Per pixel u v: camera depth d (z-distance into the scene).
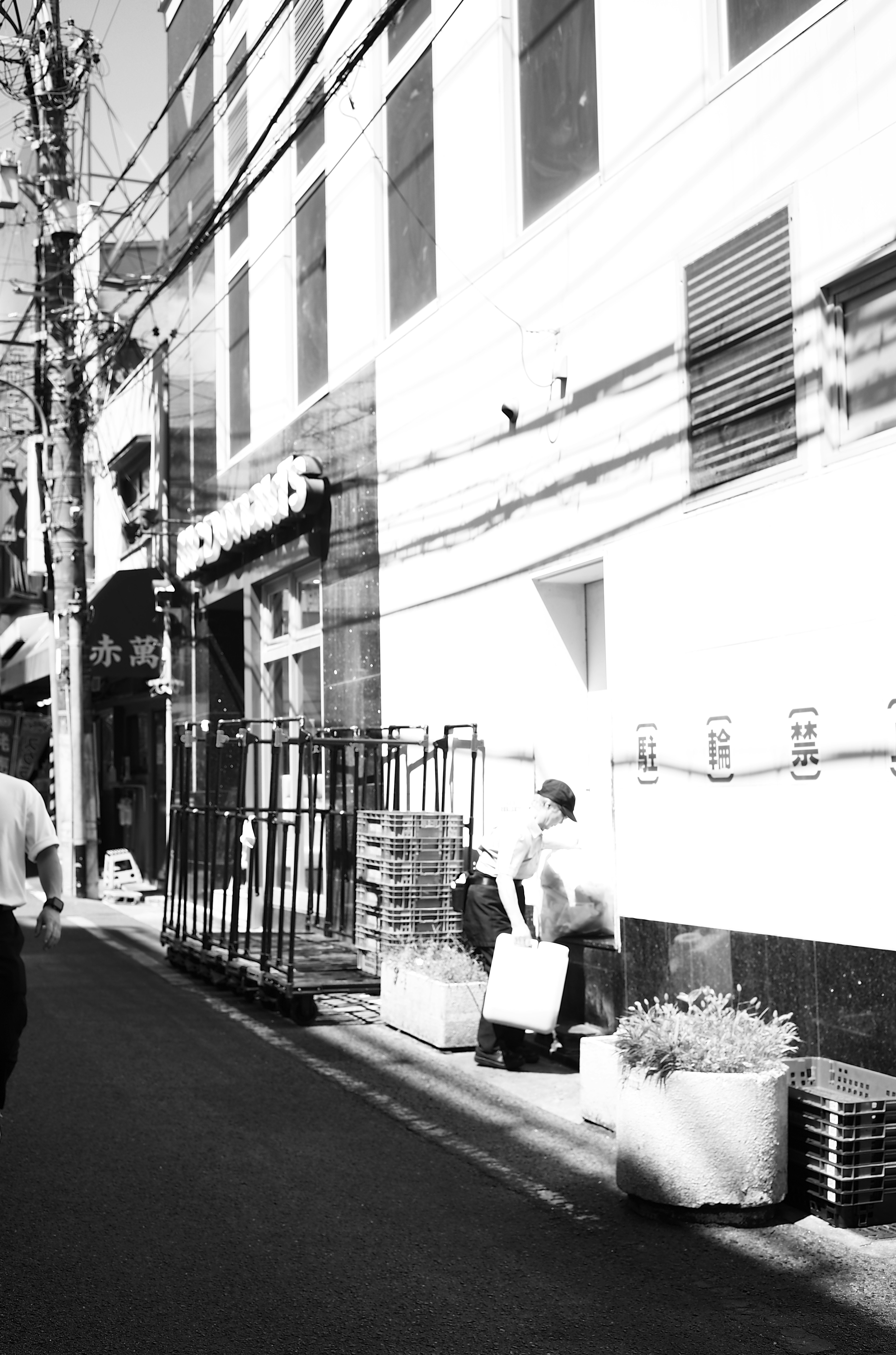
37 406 20.77
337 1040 9.25
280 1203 5.78
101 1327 4.46
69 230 18.64
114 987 11.44
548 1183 6.09
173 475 19.02
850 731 6.32
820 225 6.87
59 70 17.41
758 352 7.38
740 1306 4.69
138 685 21.34
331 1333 4.43
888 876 6.07
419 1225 5.52
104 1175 6.16
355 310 13.23
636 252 8.49
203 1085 7.91
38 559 21.53
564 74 9.59
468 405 10.80
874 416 6.60
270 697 16.17
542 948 8.10
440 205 11.41
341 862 11.62
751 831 7.00
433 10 11.58
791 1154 5.82
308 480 13.71
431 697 11.36
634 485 8.44
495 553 10.27
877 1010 6.11
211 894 11.61
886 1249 5.31
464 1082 8.02
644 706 7.95
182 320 18.92
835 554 6.46
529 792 9.72
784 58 7.16
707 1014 6.12
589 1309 4.65
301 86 14.56
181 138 19.19
